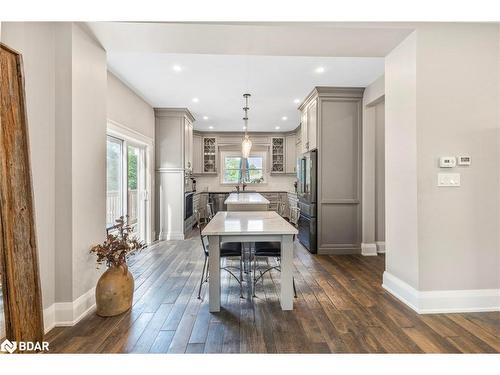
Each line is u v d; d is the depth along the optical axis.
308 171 4.70
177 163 5.60
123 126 4.12
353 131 4.52
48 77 2.18
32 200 1.85
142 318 2.33
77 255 2.31
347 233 4.52
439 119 2.45
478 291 2.47
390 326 2.20
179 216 5.60
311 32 2.43
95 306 2.54
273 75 3.97
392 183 2.82
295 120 6.78
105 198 2.76
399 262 2.72
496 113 2.48
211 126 7.49
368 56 2.93
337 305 2.58
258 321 2.28
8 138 1.72
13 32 1.88
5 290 1.69
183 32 2.42
